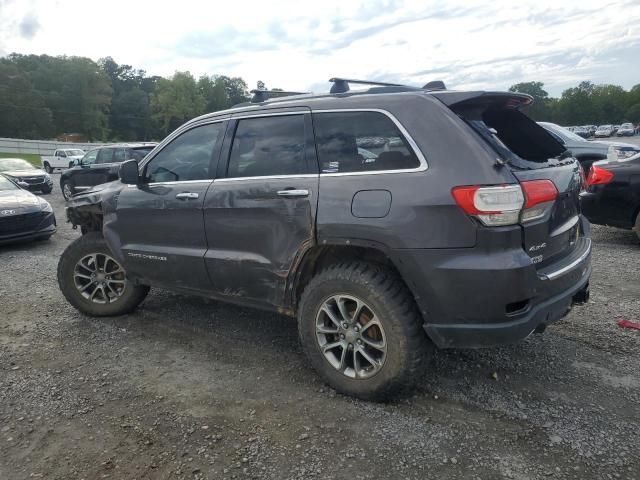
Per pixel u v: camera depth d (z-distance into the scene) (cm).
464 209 265
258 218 338
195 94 11369
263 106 356
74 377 356
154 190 403
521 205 267
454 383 332
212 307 491
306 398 320
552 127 1058
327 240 307
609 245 702
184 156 394
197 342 411
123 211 422
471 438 274
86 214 475
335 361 322
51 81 10544
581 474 244
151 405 316
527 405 305
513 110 337
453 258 270
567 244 321
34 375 360
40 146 5431
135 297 460
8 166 1928
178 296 525
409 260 278
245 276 352
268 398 321
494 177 265
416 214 275
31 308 505
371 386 304
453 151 276
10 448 276
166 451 270
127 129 12294
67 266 466
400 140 293
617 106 10819
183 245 388
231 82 13250
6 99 9369
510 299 266
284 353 386
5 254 785
